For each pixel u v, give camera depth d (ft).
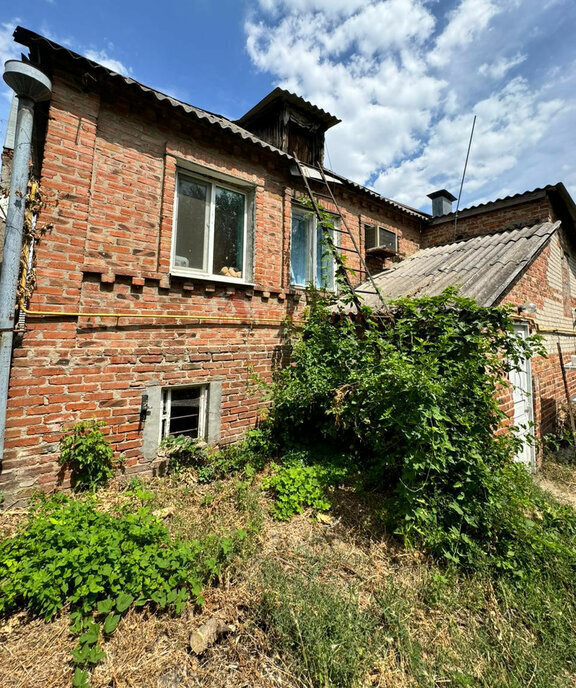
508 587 8.80
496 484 10.38
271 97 22.30
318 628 7.16
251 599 8.14
